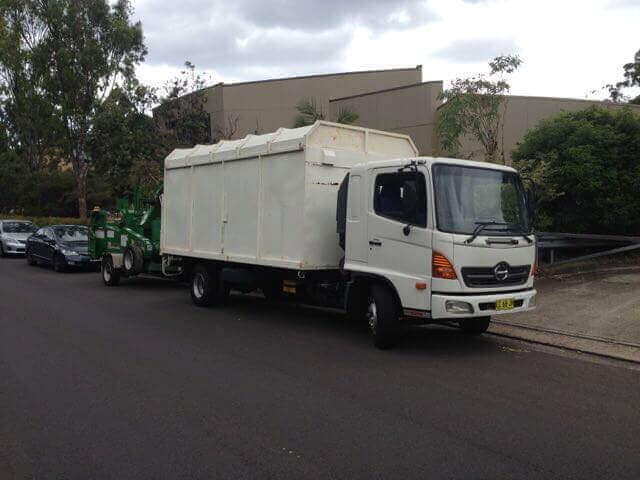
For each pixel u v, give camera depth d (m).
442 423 4.88
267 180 9.20
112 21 29.11
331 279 8.67
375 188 7.59
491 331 8.50
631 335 7.85
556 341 7.81
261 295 12.94
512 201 7.48
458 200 7.03
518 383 6.03
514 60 13.05
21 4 28.83
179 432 4.70
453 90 13.42
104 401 5.49
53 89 29.36
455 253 6.80
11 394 5.72
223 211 10.30
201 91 25.89
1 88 34.06
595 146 13.03
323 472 3.95
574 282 11.59
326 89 29.52
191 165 11.19
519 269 7.28
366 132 9.12
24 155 39.69
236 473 3.95
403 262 7.19
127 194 15.26
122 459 4.19
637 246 12.32
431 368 6.63
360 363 6.86
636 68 33.31
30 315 10.19
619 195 12.98
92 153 28.48
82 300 12.15
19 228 24.91
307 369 6.61
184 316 10.19
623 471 3.95
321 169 8.56
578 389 5.82
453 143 14.19
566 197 13.56
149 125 25.30
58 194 38.16
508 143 19.30
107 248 15.23
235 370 6.57
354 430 4.72
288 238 8.73
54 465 4.11
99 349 7.62
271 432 4.69
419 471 3.95
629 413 5.12
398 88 21.39
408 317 7.46
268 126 29.59
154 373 6.46
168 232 12.06
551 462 4.09
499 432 4.66
